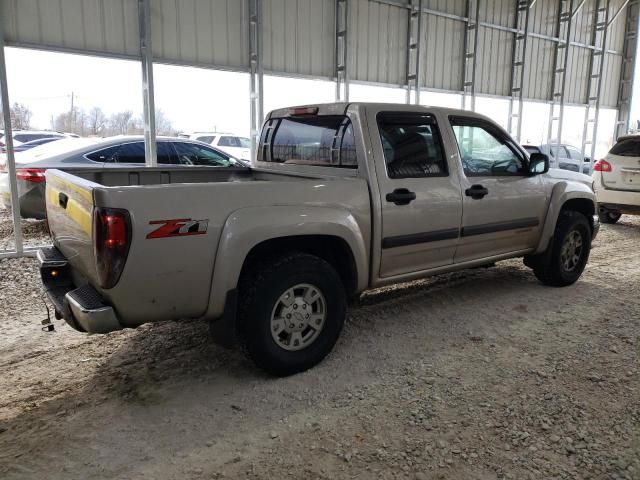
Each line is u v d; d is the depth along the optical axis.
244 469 2.45
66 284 3.34
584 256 5.44
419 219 3.95
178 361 3.61
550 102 13.09
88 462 2.50
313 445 2.63
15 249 6.31
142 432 2.75
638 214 8.87
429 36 10.16
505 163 4.70
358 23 9.08
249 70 7.99
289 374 3.35
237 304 3.17
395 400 3.07
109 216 2.62
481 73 11.35
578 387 3.20
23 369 3.49
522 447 2.60
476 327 4.23
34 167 7.06
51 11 6.30
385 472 2.42
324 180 3.46
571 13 12.72
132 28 6.88
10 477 2.38
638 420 2.83
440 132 4.15
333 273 3.43
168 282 2.83
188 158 8.05
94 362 3.60
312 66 8.70
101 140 7.68
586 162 15.21
